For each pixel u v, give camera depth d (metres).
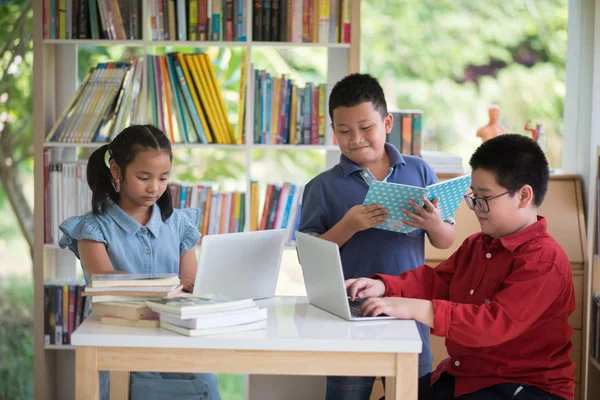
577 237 3.36
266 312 1.89
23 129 4.50
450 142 4.95
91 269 2.31
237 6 3.30
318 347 1.77
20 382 4.43
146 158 2.27
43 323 3.41
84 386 1.80
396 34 4.98
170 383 2.36
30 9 4.41
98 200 2.37
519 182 2.03
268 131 3.37
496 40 4.91
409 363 1.79
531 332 2.02
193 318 1.77
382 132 2.44
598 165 3.09
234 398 4.47
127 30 3.35
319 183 2.55
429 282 2.25
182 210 2.61
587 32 3.53
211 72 3.34
